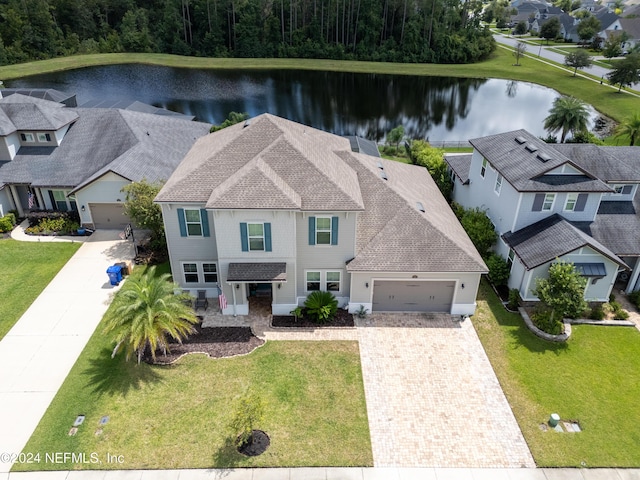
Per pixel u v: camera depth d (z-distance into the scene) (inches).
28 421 708.7
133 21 3875.5
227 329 903.7
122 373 796.6
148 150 1322.6
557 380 800.9
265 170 860.0
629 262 1015.6
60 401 741.9
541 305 951.6
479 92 3122.5
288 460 657.0
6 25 3516.2
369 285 917.2
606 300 975.0
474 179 1266.0
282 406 739.4
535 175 1000.9
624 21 4655.5
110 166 1176.8
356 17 3848.4
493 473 648.4
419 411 738.2
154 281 808.3
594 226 1028.5
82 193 1195.3
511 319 945.5
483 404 753.0
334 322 925.2
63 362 818.2
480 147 1218.0
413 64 3789.4
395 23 3897.6
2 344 855.1
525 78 3385.8
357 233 933.2
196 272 959.0
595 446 687.1
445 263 895.1
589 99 2847.0
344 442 685.3
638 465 660.7
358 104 2800.2
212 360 826.8
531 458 669.9
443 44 3841.0
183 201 864.9
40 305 959.0
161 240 1126.4
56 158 1301.7
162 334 796.6
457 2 3946.9
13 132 1278.3
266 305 972.6
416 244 916.0
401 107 2768.2
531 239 989.8
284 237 861.2
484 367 824.3
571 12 7180.1
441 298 946.1
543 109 2733.8
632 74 2802.7
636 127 1699.1
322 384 781.9
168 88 2994.6
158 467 644.1
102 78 3186.5
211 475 635.5
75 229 1230.3
